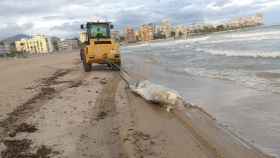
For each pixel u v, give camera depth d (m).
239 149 5.01
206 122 6.58
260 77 11.75
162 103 8.14
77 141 5.58
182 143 5.33
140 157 4.78
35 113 7.82
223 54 23.53
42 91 11.33
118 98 9.38
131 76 14.86
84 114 7.51
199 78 12.94
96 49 17.75
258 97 8.56
